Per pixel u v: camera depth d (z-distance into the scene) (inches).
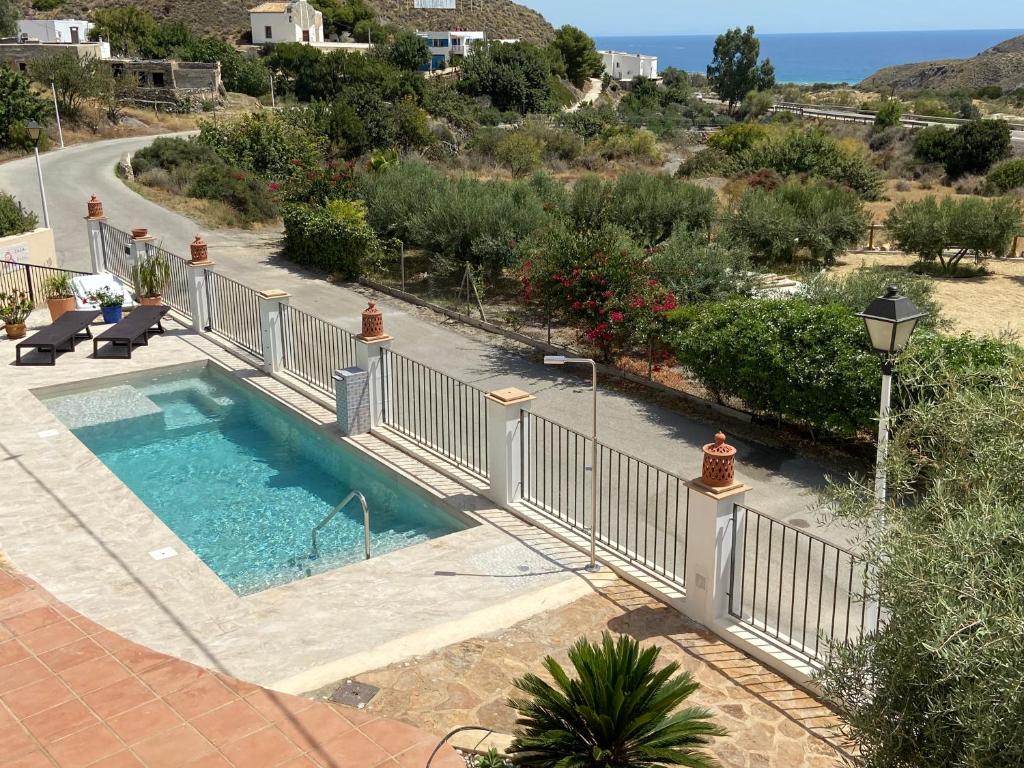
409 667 264.1
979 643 147.0
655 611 299.1
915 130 2126.0
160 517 382.6
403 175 1006.4
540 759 203.8
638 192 953.5
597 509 395.9
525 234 837.2
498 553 337.1
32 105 1652.3
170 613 292.2
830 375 458.9
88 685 252.5
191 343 602.2
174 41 3238.2
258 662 265.9
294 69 2947.8
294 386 518.3
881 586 176.9
